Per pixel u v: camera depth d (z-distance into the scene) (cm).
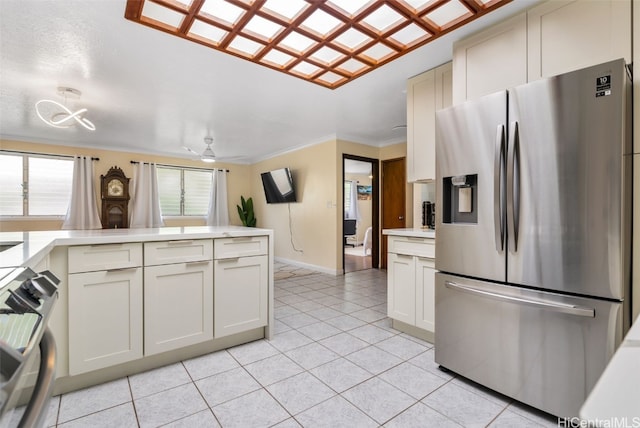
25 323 66
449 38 215
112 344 180
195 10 181
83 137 495
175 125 429
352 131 470
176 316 203
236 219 716
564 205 141
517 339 158
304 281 454
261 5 179
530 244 152
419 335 246
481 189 171
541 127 147
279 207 631
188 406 160
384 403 163
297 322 283
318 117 396
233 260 227
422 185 337
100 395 169
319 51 233
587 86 134
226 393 172
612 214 129
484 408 159
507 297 159
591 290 135
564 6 168
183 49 228
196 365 203
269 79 281
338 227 500
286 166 605
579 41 162
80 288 171
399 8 182
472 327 177
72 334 169
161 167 628
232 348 229
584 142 135
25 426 55
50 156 511
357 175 969
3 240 155
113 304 181
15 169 488
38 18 192
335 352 222
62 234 194
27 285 83
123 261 184
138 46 224
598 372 134
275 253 643
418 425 147
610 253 130
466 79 212
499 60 195
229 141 531
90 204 532
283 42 221
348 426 146
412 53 236
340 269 502
